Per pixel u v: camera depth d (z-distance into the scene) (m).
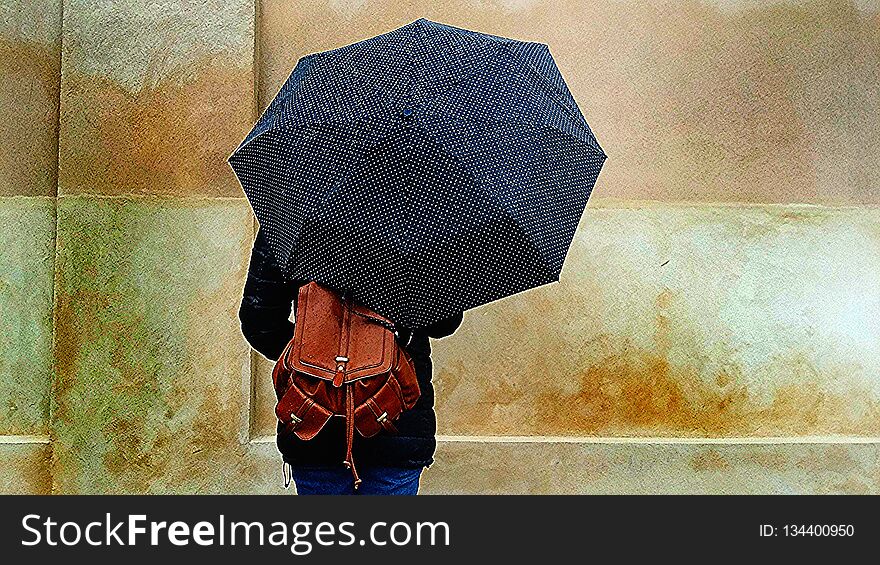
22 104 3.45
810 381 3.45
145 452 3.32
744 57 3.48
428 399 2.37
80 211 3.33
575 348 3.44
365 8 3.46
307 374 2.20
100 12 3.33
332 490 2.31
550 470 3.38
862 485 3.39
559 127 2.18
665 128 3.48
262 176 2.20
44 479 3.37
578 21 3.47
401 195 2.04
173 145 3.35
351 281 2.07
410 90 2.14
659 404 3.44
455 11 3.46
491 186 2.04
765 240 3.47
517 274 2.08
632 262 3.45
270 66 3.46
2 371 3.43
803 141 3.49
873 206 3.47
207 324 3.34
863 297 3.48
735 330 3.45
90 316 3.33
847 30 3.48
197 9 3.34
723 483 3.38
